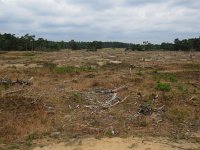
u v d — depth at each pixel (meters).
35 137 10.98
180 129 12.73
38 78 23.27
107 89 18.98
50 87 19.58
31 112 13.53
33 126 11.86
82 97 16.67
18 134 11.19
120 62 45.75
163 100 16.67
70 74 26.12
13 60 49.22
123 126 12.55
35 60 48.81
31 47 103.88
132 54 75.81
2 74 24.94
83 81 21.83
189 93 19.27
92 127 12.27
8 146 10.16
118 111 14.52
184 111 14.90
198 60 53.22
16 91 17.67
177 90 19.84
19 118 12.69
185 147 10.73
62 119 13.06
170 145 10.82
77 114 13.86
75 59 52.09
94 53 80.25
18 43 102.12
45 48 107.50
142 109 14.45
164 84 19.78
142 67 38.19
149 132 12.09
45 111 13.78
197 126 13.23
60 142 10.66
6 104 14.52
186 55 71.44
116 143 10.67
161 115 14.25
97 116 13.61
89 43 121.81
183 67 39.56
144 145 10.63
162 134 11.95
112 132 11.65
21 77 23.61
